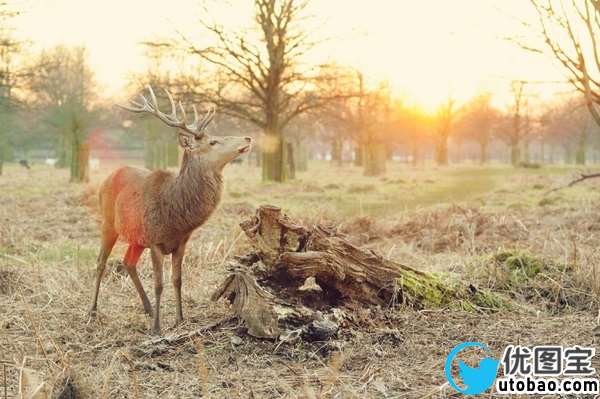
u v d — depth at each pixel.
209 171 6.04
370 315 6.16
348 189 24.58
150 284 7.79
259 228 6.32
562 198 18.58
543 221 12.94
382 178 35.41
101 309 6.75
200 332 5.79
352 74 30.58
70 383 4.40
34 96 34.53
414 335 5.84
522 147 84.50
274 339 5.52
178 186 5.98
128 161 70.62
